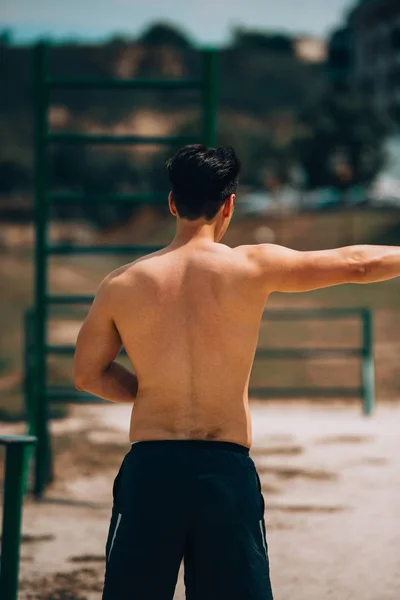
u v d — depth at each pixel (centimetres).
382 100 12075
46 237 791
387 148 9912
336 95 10094
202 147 335
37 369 789
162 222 10156
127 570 301
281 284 323
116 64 18288
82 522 708
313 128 9912
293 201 9925
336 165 9831
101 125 17050
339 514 725
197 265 323
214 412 313
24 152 14375
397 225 7031
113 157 13488
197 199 330
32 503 766
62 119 17162
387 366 1733
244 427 315
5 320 2627
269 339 2134
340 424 1159
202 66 785
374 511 734
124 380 337
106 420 1163
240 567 301
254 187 12250
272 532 675
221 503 302
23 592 544
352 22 13138
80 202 788
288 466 904
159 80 781
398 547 636
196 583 306
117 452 972
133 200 784
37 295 790
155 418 314
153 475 304
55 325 2297
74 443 1011
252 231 7888
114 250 779
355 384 1547
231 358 317
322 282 322
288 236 7588
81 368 331
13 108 17200
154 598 302
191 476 303
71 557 617
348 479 848
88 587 555
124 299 323
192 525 304
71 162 13250
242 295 320
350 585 556
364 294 3362
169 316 319
